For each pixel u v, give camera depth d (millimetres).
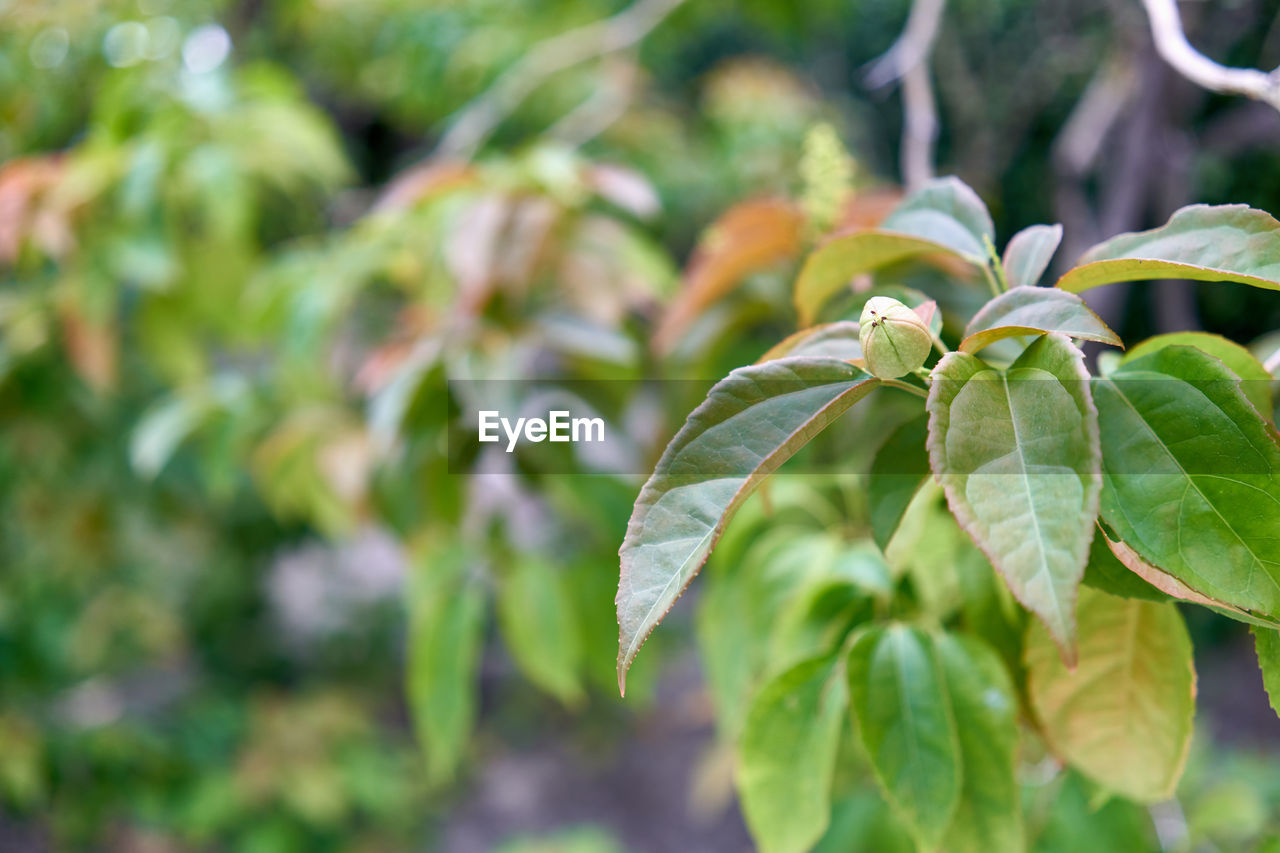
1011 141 1554
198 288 1095
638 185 849
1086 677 484
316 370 979
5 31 1247
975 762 477
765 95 2170
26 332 1025
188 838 1848
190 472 1641
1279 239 419
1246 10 1125
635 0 1853
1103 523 413
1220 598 396
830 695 512
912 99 866
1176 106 984
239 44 1680
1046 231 470
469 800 2660
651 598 397
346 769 2111
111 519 1560
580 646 857
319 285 931
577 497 825
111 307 979
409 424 823
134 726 1858
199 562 2146
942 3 890
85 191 943
